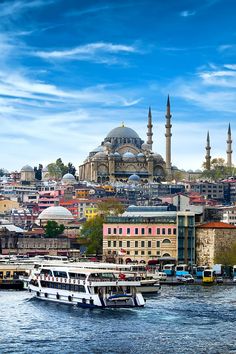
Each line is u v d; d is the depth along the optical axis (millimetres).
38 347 124312
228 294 191000
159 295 187500
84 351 121812
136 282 166500
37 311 160375
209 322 146000
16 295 189875
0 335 133375
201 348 123812
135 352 121188
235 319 149500
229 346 125188
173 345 126000
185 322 146125
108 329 139375
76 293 167875
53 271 178000
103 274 172000
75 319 150250
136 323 145500
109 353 120688
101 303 163250
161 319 149625
